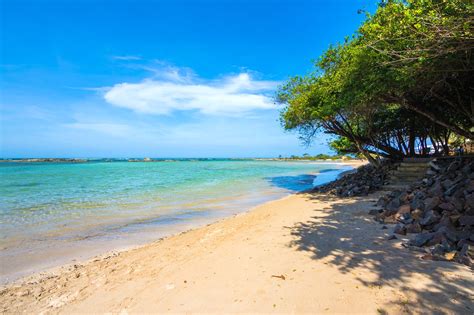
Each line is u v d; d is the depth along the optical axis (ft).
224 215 34.71
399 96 34.65
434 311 9.59
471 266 12.58
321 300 10.89
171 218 32.99
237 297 11.69
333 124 54.60
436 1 19.11
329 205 33.30
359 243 17.49
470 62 24.08
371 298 10.71
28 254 20.70
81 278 15.87
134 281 14.73
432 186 25.89
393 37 24.25
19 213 35.73
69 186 66.64
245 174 113.19
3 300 13.50
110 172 122.31
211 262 16.28
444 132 57.11
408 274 12.41
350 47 33.99
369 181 47.34
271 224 25.21
